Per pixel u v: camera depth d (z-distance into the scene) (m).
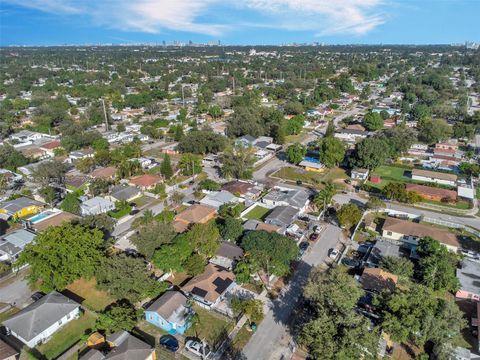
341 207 84.69
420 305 48.00
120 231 79.44
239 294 59.44
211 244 66.19
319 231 78.69
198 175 112.62
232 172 109.62
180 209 89.69
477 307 53.78
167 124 171.38
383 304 50.25
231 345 49.50
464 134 145.25
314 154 130.00
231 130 148.88
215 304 56.81
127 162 110.88
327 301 48.25
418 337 47.12
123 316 51.22
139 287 55.00
